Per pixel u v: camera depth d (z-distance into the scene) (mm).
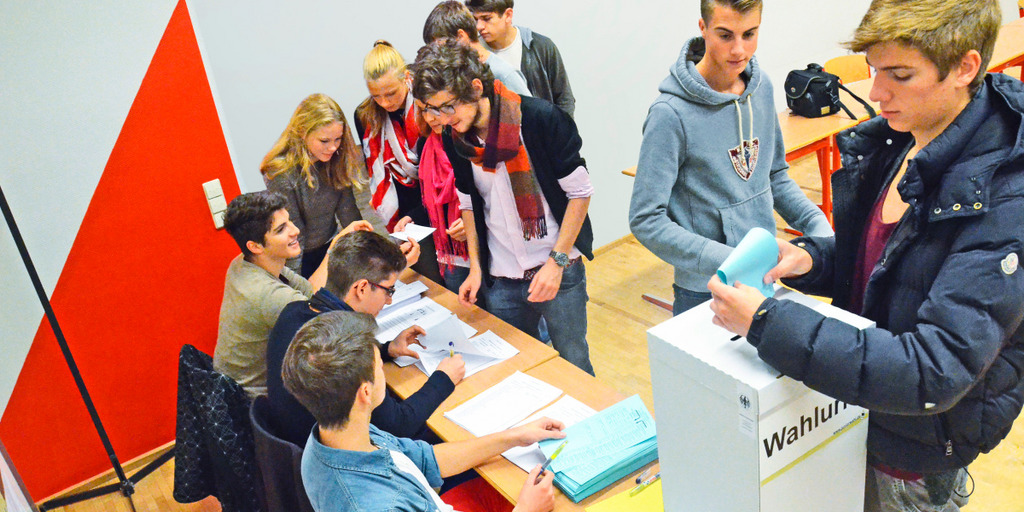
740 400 1035
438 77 2107
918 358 956
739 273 1116
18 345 2938
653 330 1186
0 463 1635
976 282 937
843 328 995
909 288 1068
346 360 1420
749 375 1027
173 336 3271
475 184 2439
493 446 1850
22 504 1714
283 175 2969
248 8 3133
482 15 3195
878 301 1138
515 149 2252
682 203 2082
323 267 2971
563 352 2670
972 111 975
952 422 1086
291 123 2924
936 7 918
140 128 2971
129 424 3264
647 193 1991
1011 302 931
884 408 995
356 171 3104
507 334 2445
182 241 3184
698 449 1169
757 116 2014
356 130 3516
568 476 1706
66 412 3111
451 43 2168
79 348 3059
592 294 4156
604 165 4551
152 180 3049
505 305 2607
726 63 1863
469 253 2631
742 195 2051
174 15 2926
